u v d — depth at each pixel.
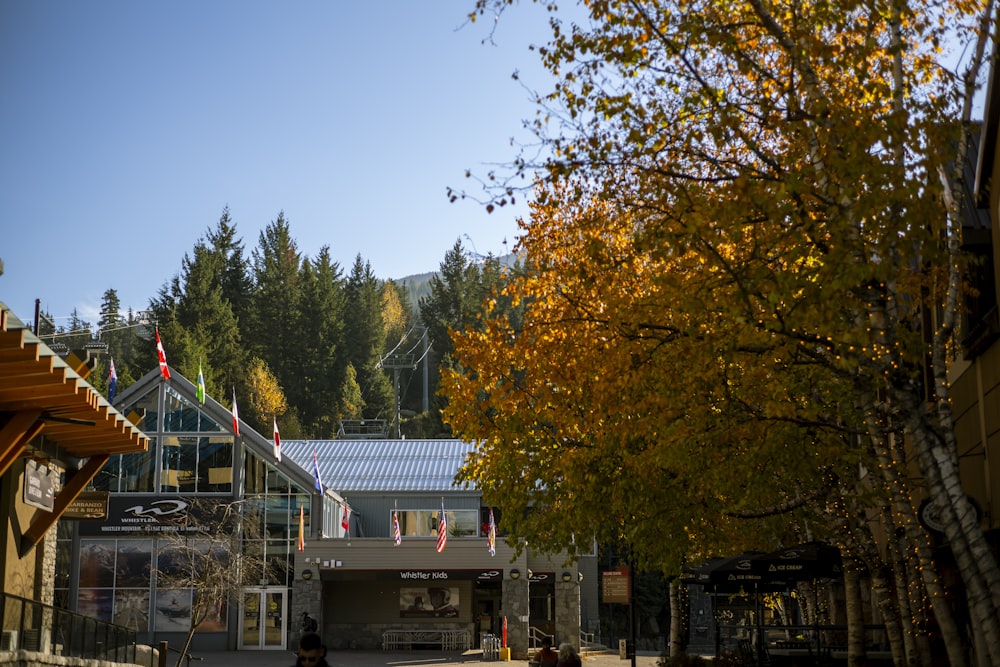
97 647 26.20
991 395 17.38
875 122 11.29
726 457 17.42
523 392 20.75
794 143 12.80
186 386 53.41
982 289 17.61
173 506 52.22
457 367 119.75
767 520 23.25
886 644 26.84
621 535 24.20
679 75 12.95
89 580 51.75
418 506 62.75
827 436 16.98
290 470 52.78
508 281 20.44
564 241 17.50
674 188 12.64
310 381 116.62
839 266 11.34
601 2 12.59
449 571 51.28
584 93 12.91
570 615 51.78
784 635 31.97
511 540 23.56
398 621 55.69
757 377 14.45
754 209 12.56
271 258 127.56
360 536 62.19
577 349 17.50
